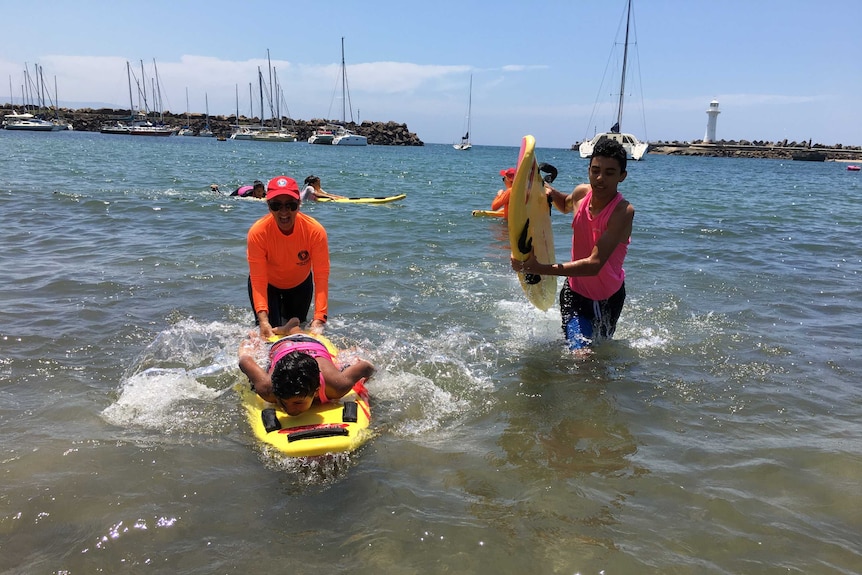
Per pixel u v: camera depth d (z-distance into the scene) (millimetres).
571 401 4012
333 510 2799
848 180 36438
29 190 14094
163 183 17922
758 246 9859
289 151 57656
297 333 4438
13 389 3961
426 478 3076
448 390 4172
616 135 53688
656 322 5715
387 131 106875
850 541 2609
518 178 4375
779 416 3822
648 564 2449
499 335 5309
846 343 5223
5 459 3111
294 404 3594
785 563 2465
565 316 5199
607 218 4719
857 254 9352
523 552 2514
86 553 2463
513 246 4488
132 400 3883
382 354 4762
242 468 3146
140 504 2791
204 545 2535
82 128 99000
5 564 2393
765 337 5332
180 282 6688
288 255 5105
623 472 3139
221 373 4367
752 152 101938
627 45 51438
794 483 3045
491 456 3295
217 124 102750
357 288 6699
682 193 21312
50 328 5074
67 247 8273
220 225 10414
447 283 7035
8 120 89250
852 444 3455
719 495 2928
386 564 2432
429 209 13758
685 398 4078
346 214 12484
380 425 3660
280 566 2416
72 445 3297
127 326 5234
